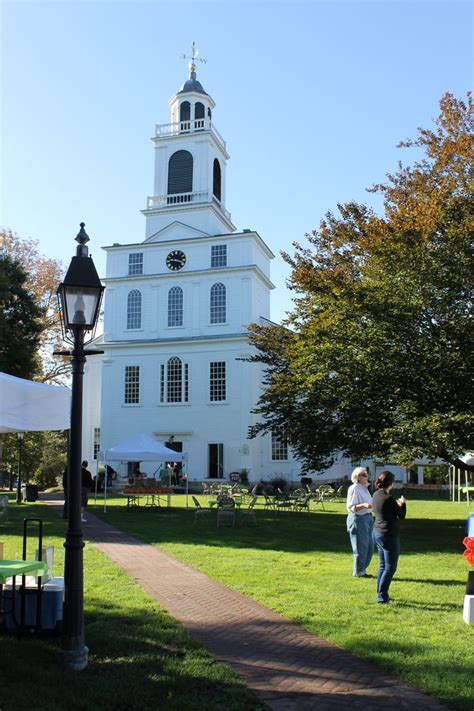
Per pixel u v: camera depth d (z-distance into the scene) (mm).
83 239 7613
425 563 14000
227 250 52875
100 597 10055
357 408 19578
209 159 56688
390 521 9914
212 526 21875
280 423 25328
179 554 15008
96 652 7250
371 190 22156
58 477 53969
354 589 10914
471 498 41094
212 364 51281
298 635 8125
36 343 37688
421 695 6113
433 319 18625
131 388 53000
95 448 55281
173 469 49688
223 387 50750
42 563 8328
